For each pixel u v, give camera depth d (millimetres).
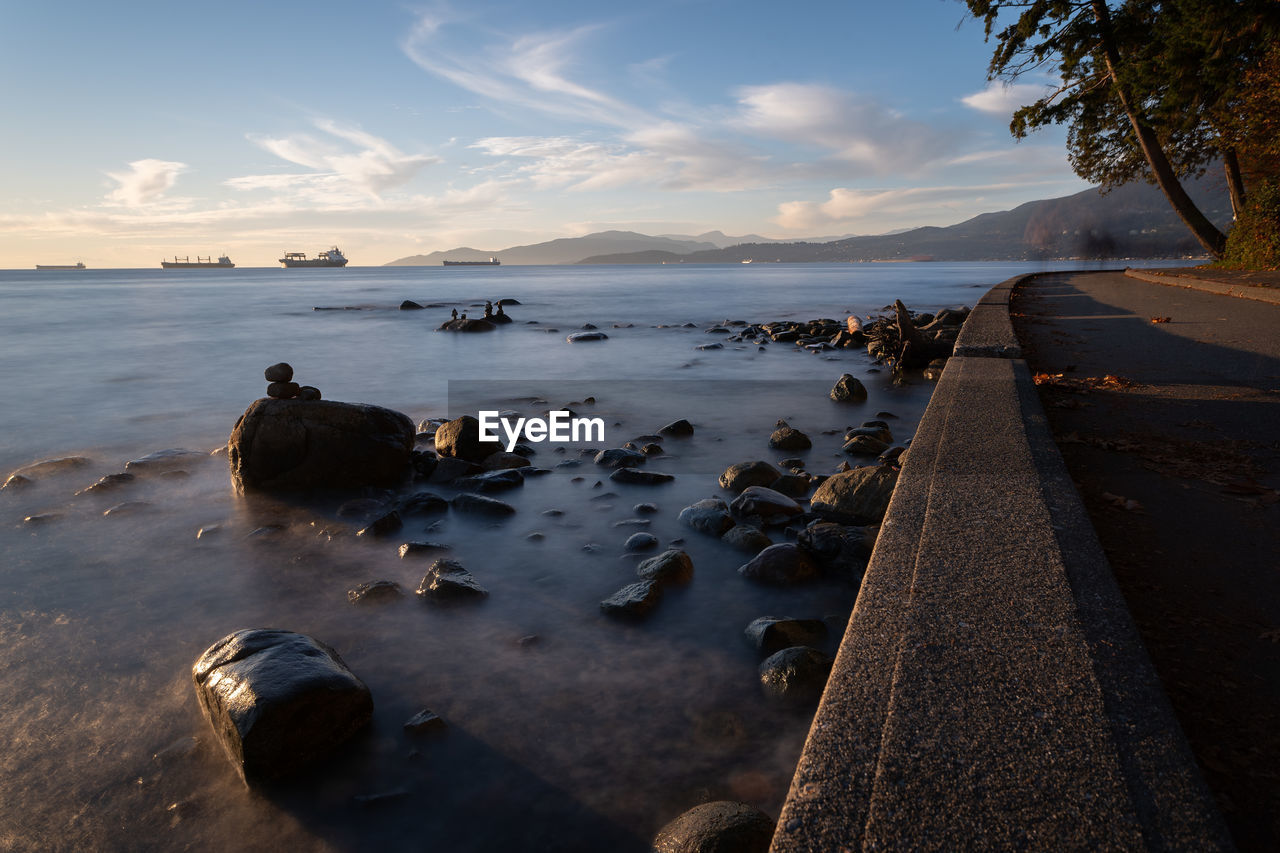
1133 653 1846
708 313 29250
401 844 2285
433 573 4180
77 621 3855
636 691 3078
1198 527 3328
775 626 3414
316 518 5453
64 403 10578
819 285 55219
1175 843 1248
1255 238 22266
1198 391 6320
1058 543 2553
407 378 12938
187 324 25438
